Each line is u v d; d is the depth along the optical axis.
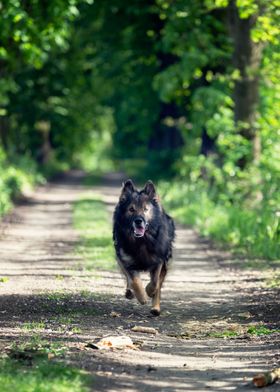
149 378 8.53
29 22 26.19
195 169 34.28
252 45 28.62
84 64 54.25
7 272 17.12
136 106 51.75
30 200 41.66
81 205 36.75
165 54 44.41
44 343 9.89
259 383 8.23
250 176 27.09
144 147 79.25
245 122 28.67
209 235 25.11
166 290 15.46
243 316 12.84
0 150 41.03
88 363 8.88
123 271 13.09
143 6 40.59
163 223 12.95
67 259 19.45
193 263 19.41
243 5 20.78
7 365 8.48
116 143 81.38
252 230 22.19
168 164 54.00
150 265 12.85
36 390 7.54
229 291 15.47
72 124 61.12
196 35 31.81
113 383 8.18
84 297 14.05
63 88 53.66
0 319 11.88
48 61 52.47
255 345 10.56
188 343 10.72
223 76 31.25
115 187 57.28
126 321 12.21
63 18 27.22
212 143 37.88
